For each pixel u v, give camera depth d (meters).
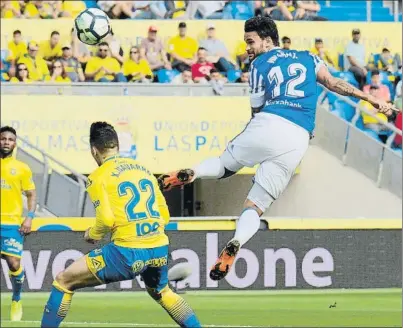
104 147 22.81
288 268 43.09
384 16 63.47
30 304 38.88
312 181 48.84
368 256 43.62
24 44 53.06
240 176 47.28
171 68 53.84
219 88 49.75
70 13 56.97
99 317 34.84
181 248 42.34
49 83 49.22
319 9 60.03
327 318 35.19
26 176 35.03
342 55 56.19
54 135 48.19
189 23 56.00
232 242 22.50
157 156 48.38
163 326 31.92
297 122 23.20
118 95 49.12
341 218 44.66
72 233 42.09
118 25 55.53
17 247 34.50
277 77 23.39
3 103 48.16
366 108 52.16
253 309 37.66
